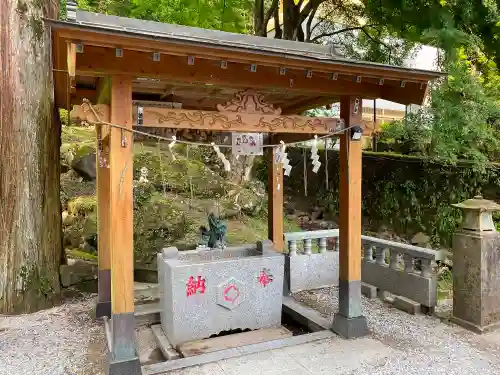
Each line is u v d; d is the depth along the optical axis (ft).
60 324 15.23
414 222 31.01
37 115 16.99
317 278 19.95
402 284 16.96
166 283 14.10
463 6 22.58
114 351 10.75
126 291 10.90
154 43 9.35
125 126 10.74
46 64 17.44
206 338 13.85
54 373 11.37
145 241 22.30
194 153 34.63
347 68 11.44
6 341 13.53
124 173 10.79
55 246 17.98
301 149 42.01
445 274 24.54
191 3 26.61
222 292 14.05
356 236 13.65
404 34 27.40
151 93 15.57
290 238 19.30
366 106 44.09
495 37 25.00
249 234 26.84
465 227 14.74
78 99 15.76
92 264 20.31
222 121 11.87
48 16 17.62
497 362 11.83
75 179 29.81
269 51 10.27
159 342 14.02
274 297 15.02
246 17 32.71
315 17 42.60
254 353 12.29
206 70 11.35
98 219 15.90
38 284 16.74
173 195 27.81
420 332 14.05
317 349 12.58
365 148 38.88
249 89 12.33
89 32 8.70
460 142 26.09
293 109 18.12
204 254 15.56
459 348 12.73
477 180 27.68
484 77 29.30
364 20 37.55
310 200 40.01
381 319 15.33
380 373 11.09
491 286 14.12
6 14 15.87
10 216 16.08
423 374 11.07
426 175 30.83
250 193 33.40
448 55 22.58
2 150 16.01
